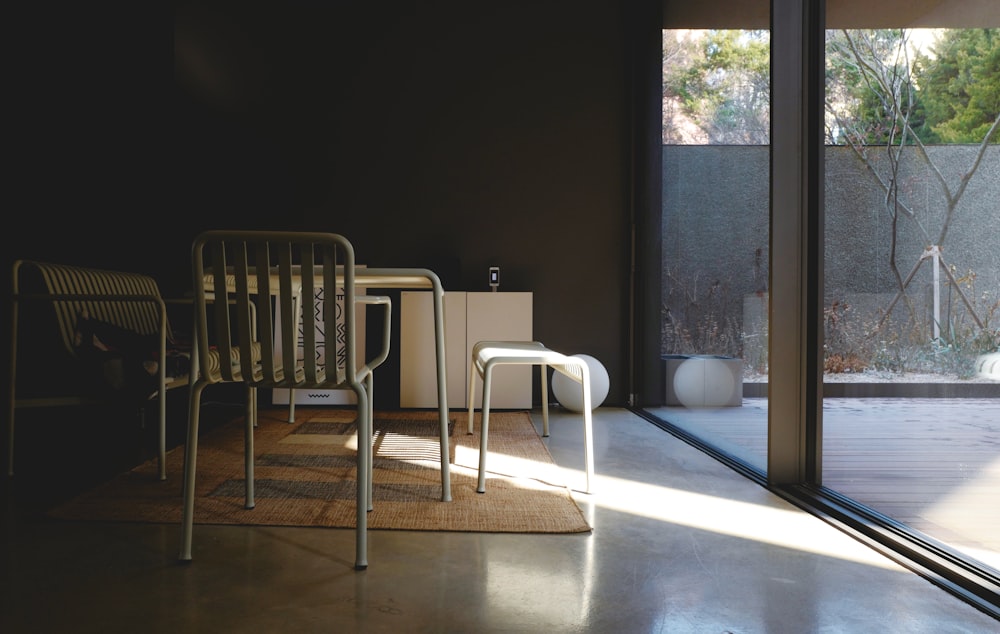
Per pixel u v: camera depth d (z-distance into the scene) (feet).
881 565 5.24
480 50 14.21
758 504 6.89
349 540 5.71
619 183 14.21
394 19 14.17
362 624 4.16
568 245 14.20
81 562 5.13
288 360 5.26
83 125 12.03
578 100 14.21
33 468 8.13
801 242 7.41
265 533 5.85
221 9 13.94
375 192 14.11
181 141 13.83
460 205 14.16
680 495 7.23
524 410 13.26
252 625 4.13
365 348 13.32
